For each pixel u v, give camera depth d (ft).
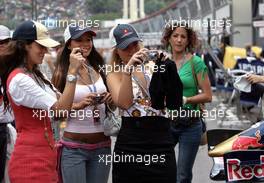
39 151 36.35
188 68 49.96
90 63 41.91
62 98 35.81
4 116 48.67
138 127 37.45
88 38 41.09
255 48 161.89
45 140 36.52
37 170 36.32
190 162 50.06
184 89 50.06
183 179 50.31
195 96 49.47
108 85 39.01
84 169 41.14
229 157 35.53
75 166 40.78
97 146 41.22
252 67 98.78
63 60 41.68
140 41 38.65
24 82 35.60
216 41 146.82
